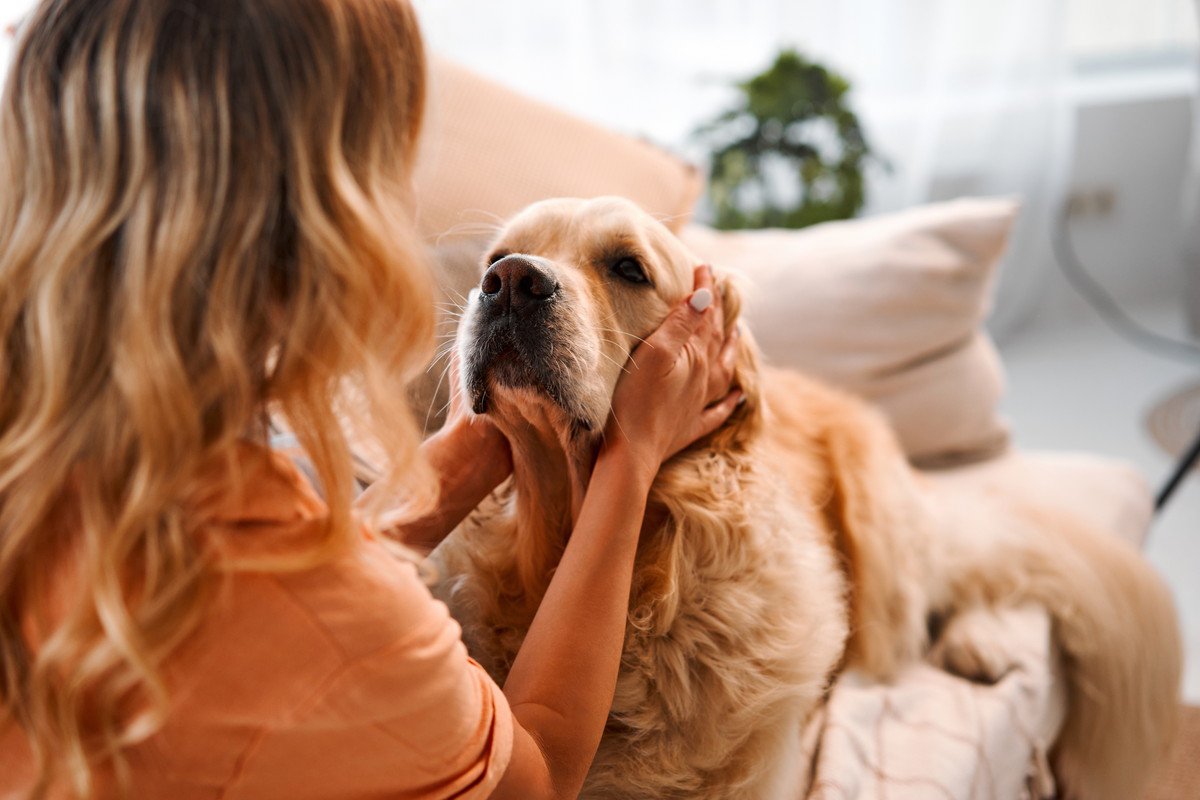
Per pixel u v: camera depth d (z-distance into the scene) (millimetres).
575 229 1174
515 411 1084
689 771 1140
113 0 631
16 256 631
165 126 618
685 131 3461
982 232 2000
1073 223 4023
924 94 3602
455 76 1889
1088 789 1606
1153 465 3131
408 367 738
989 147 3734
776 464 1310
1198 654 2260
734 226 3127
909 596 1487
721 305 1227
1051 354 3943
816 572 1242
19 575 681
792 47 3111
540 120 1907
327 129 657
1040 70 3654
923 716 1342
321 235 635
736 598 1143
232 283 628
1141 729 1581
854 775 1208
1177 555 2691
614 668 930
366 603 708
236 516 673
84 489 631
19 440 622
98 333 627
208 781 718
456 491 1115
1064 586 1585
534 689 899
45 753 663
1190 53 4109
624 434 1030
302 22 647
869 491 1499
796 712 1189
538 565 1164
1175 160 3973
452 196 1729
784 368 1997
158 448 604
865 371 1982
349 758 724
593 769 1146
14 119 649
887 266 1987
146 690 665
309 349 657
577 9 3277
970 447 2070
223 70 625
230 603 667
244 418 638
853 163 3145
